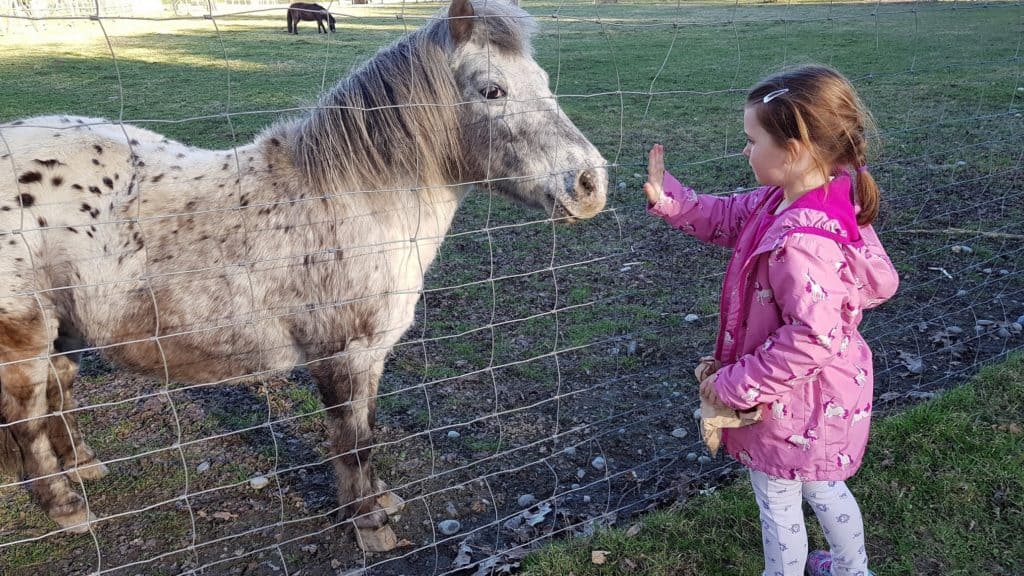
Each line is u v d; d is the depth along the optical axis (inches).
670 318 175.3
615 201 251.4
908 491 107.3
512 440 130.3
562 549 99.0
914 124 319.9
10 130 92.1
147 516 112.3
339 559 104.3
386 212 97.5
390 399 143.7
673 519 103.3
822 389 73.6
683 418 136.1
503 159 96.9
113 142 96.0
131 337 96.6
